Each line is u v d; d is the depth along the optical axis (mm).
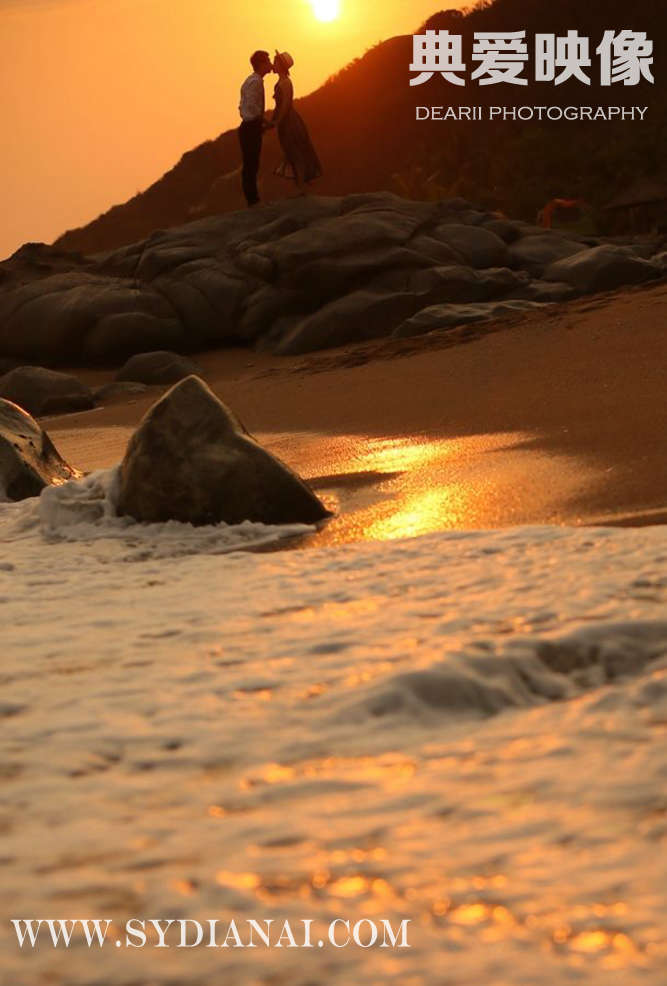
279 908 2344
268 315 22312
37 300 23562
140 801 2947
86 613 5246
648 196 63719
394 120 113812
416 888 2393
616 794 2785
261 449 7602
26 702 3873
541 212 55969
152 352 21016
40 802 2973
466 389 11914
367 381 13609
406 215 23312
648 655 3949
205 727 3492
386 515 7230
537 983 2049
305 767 3125
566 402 10141
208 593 5453
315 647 4277
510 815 2711
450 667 3725
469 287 21141
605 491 6906
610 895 2312
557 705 3561
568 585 4855
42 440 9859
